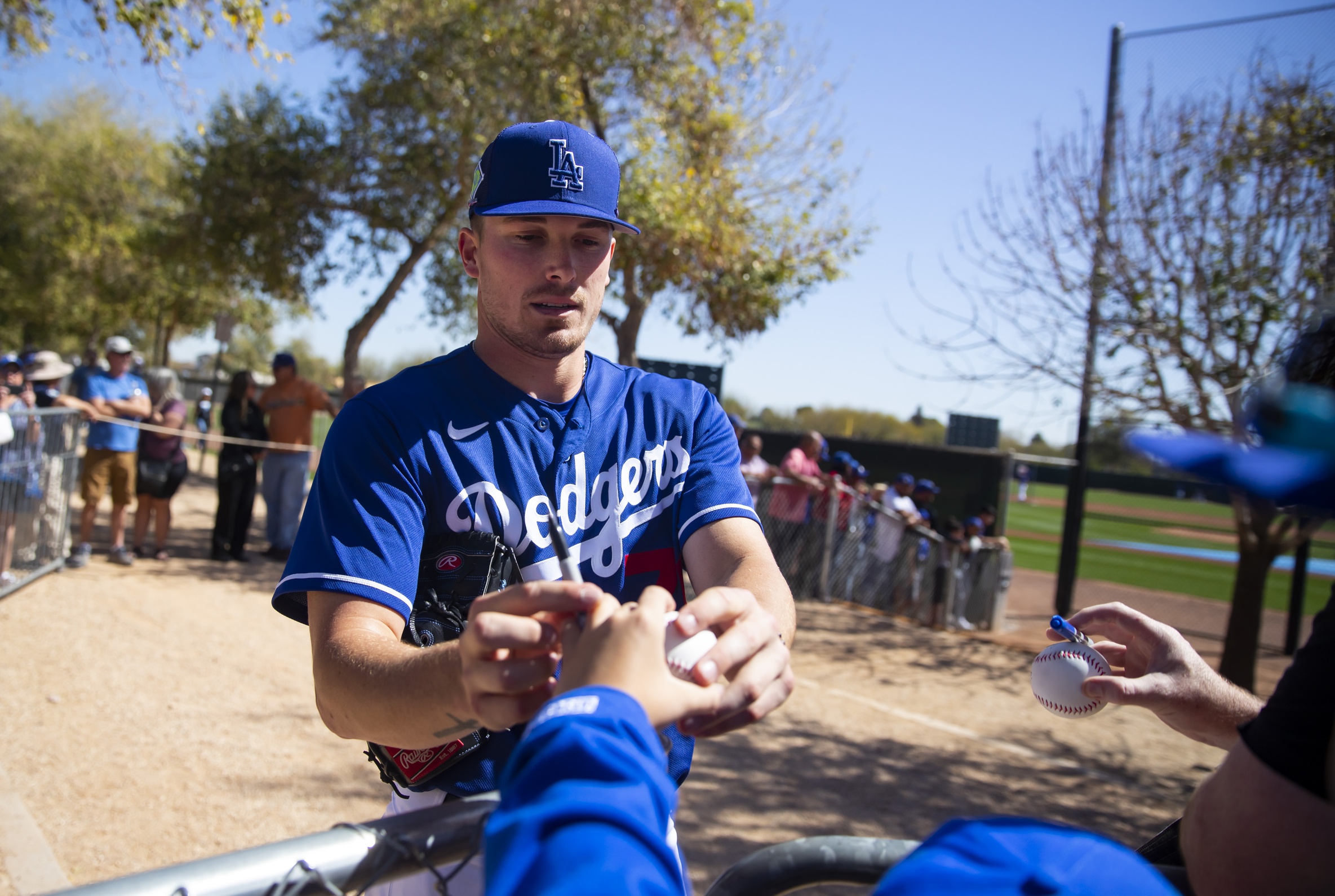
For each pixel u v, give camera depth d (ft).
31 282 88.84
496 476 4.26
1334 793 2.20
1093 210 22.54
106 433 24.36
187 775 12.55
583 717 2.19
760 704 2.90
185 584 23.45
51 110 84.79
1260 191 20.88
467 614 4.06
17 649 16.96
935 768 15.76
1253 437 1.31
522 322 4.32
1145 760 16.98
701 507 4.63
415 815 3.19
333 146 41.11
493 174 4.33
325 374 154.51
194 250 45.55
